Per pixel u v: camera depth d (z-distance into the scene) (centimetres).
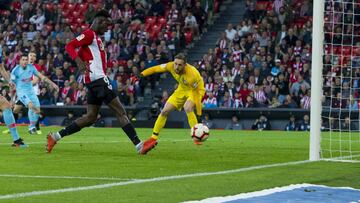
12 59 7325
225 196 1620
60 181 1892
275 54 6431
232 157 2756
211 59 6600
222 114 6194
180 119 6253
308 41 6412
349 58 5856
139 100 6531
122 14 7462
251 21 6856
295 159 2712
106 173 2105
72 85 6644
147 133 5062
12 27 7744
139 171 2172
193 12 7225
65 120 6481
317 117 2628
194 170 2225
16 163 2395
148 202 1526
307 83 6056
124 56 6931
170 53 6825
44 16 7769
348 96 5628
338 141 4150
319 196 1653
